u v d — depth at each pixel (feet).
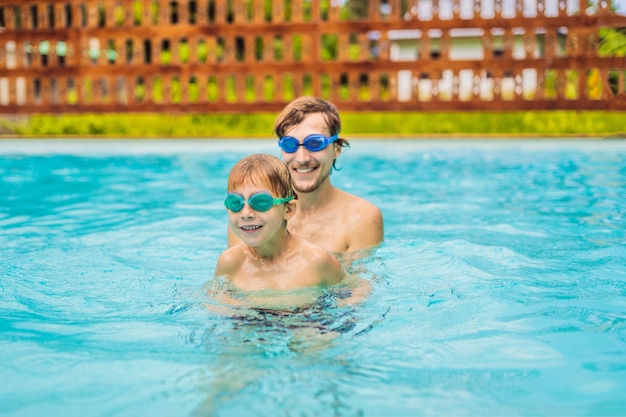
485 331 7.41
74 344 7.13
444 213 15.84
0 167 25.99
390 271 10.13
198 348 6.93
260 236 8.73
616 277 9.78
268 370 6.31
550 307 8.29
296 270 9.03
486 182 21.24
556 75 36.73
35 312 8.33
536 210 16.06
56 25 40.75
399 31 38.04
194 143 34.40
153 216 15.72
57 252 11.86
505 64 37.04
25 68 40.73
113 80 40.55
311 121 11.25
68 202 17.97
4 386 6.06
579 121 36.37
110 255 11.64
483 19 37.06
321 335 7.27
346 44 38.63
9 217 15.69
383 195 18.81
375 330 7.43
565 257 11.09
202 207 17.03
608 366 6.38
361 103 38.47
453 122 37.78
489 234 13.15
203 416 5.39
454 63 37.55
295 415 5.38
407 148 31.19
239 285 9.09
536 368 6.35
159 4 39.99
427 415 5.38
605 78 36.11
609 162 25.20
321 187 11.37
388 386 5.93
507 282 9.50
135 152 30.76
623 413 5.39
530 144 31.55
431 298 8.66
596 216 15.07
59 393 5.90
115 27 40.34
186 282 9.78
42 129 40.19
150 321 7.91
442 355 6.70
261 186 8.70
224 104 39.70
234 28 39.50
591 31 36.09
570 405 5.55
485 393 5.80
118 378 6.19
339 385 5.99
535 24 36.60
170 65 39.96
